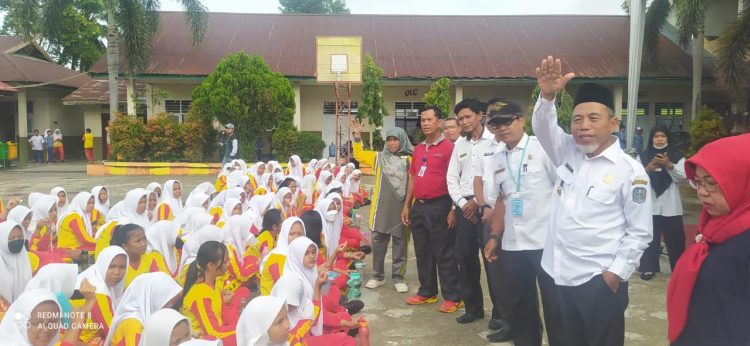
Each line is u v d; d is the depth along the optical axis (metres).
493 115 3.75
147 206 6.92
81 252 6.31
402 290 5.77
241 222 5.79
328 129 20.91
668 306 2.40
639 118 20.59
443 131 5.43
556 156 3.32
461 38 22.52
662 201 5.96
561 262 3.11
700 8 14.63
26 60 24.41
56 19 17.28
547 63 3.06
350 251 6.97
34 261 5.30
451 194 4.72
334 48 16.36
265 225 5.70
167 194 8.18
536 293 3.88
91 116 22.58
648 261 6.00
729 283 2.16
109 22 17.91
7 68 22.67
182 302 3.90
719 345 2.18
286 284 3.75
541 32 22.97
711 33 19.86
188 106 20.69
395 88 20.61
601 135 2.94
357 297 5.57
